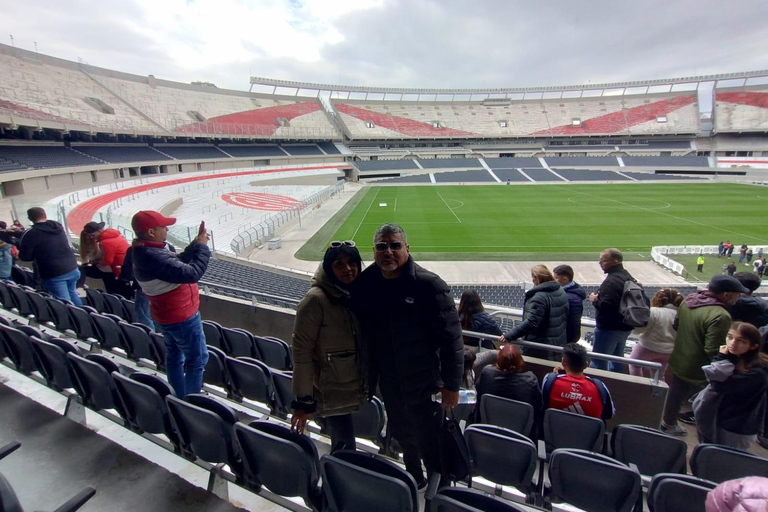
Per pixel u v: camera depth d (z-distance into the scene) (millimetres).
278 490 2547
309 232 27625
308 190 43344
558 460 2531
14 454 2939
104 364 3414
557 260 20422
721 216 30547
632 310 4598
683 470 2857
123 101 47344
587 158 66688
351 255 2346
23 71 39062
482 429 2932
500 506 2035
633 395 3912
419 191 50562
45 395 3699
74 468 2818
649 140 73312
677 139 71312
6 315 6418
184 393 3717
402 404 2541
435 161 68562
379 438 3357
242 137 56812
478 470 2881
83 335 5422
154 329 5828
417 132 77438
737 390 3199
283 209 31984
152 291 3256
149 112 50125
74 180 33406
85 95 43344
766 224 27594
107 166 37375
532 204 37875
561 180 59000
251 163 58875
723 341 3727
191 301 3477
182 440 2830
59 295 5793
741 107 67062
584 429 3119
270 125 65000
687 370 4012
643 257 20719
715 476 2721
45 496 2584
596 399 3283
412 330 2434
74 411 3410
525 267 19500
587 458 2422
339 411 2520
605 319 4988
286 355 4832
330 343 2418
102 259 6723
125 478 2740
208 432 2652
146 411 2945
